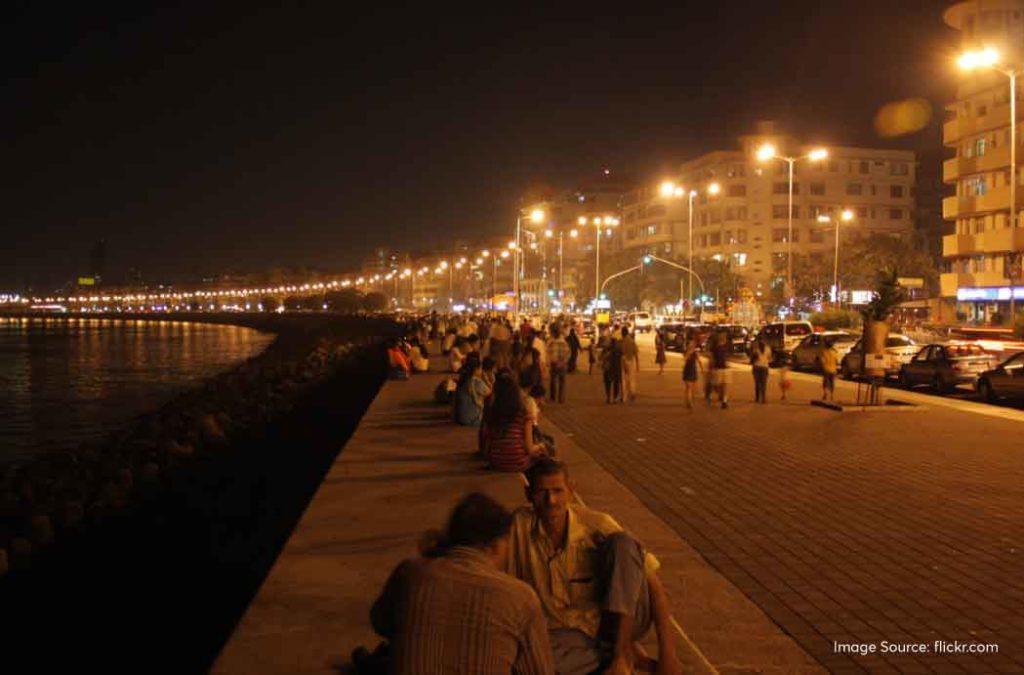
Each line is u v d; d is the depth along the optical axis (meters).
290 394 36.06
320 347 68.94
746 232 101.88
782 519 9.65
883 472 12.50
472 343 23.22
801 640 6.08
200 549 11.45
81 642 8.41
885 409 20.19
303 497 14.10
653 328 72.12
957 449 14.59
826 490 11.23
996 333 38.84
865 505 10.34
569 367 32.69
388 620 3.63
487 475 12.19
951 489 11.27
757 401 22.22
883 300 20.98
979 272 61.38
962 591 7.13
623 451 14.46
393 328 87.12
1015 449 14.56
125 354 91.50
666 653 4.35
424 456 13.83
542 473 4.40
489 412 12.83
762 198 101.06
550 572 4.36
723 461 13.48
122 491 18.19
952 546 8.51
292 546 8.52
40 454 27.75
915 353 30.44
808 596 7.02
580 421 18.55
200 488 16.38
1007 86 58.56
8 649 8.36
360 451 14.34
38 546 13.78
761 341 22.23
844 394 24.08
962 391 27.80
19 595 10.34
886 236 83.88
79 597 9.84
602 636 4.22
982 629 6.28
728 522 9.52
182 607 9.23
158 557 11.25
